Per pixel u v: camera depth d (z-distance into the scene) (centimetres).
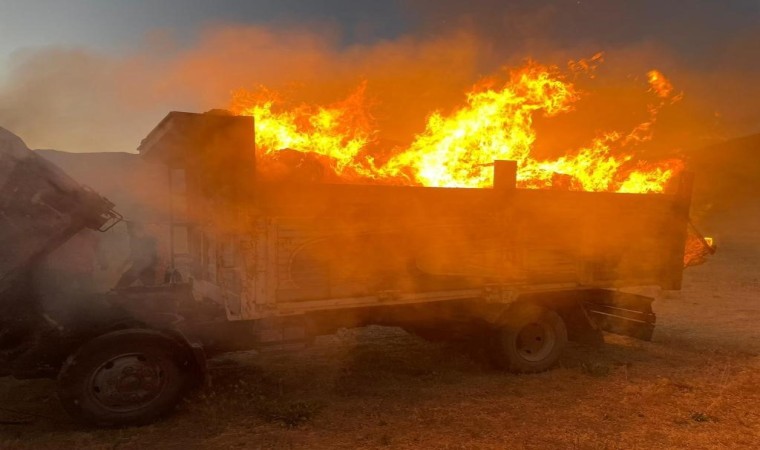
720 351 818
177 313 572
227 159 523
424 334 729
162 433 494
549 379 675
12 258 477
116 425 502
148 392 513
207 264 646
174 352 522
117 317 527
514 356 690
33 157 489
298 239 550
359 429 507
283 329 568
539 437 493
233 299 559
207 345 551
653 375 695
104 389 498
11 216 477
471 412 555
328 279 568
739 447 477
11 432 493
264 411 543
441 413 552
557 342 721
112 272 631
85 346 491
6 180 473
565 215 715
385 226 597
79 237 531
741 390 635
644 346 850
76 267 526
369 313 636
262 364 712
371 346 812
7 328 486
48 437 481
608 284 756
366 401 584
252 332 561
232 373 672
